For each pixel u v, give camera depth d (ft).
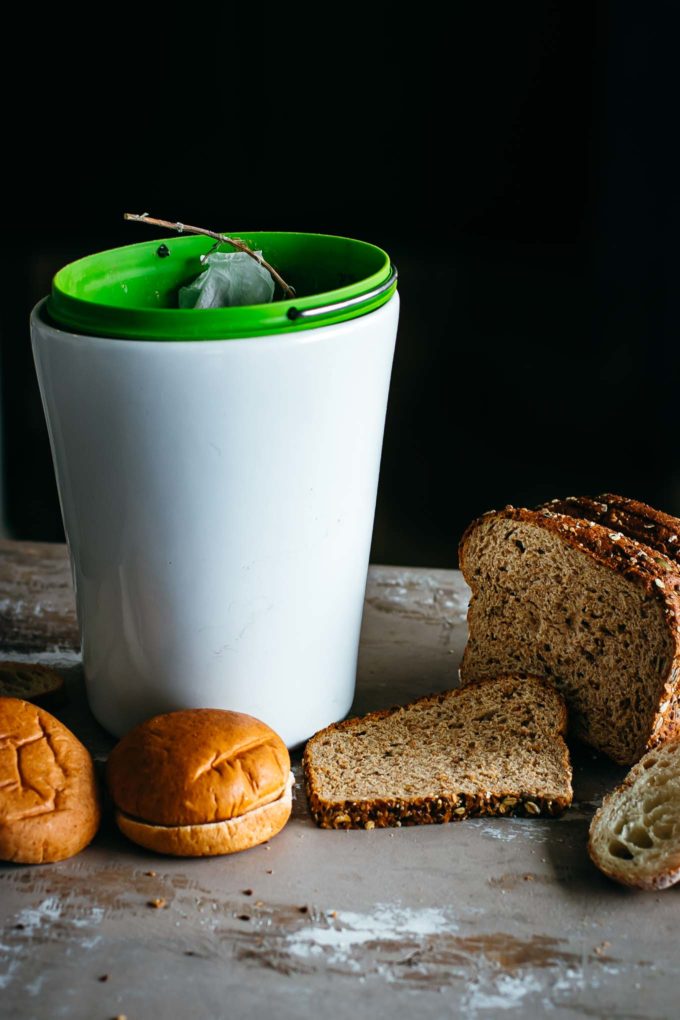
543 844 3.25
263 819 3.18
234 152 6.05
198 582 3.29
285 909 3.07
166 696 3.42
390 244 6.23
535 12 5.56
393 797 3.28
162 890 3.11
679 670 3.36
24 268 6.36
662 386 6.33
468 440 6.57
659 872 3.10
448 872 3.17
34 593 4.17
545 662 3.62
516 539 3.59
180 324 3.10
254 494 3.22
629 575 3.39
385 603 4.14
